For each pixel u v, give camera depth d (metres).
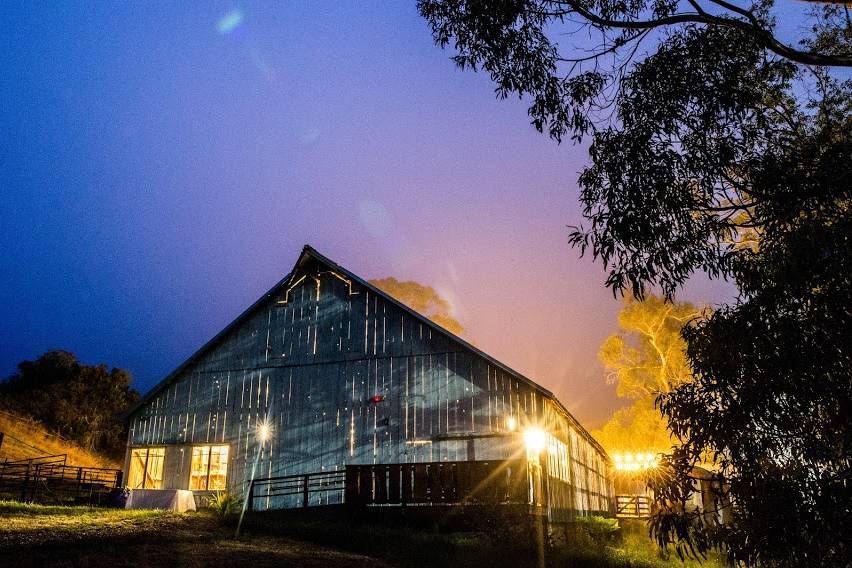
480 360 17.92
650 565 12.48
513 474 14.60
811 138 7.84
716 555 12.87
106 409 42.41
